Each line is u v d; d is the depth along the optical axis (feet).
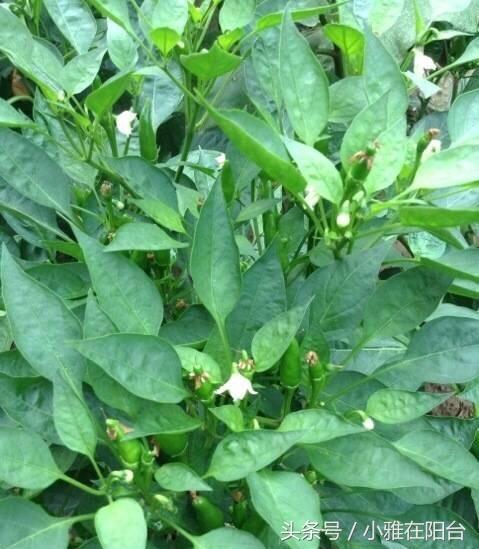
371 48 1.21
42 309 1.12
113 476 1.02
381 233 1.30
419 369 1.20
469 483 1.08
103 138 1.57
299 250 1.41
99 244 1.15
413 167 1.22
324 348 1.18
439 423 1.30
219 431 1.21
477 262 1.15
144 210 1.27
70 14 1.61
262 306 1.20
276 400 1.29
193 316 1.27
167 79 1.67
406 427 1.23
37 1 1.74
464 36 1.85
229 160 1.41
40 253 1.68
